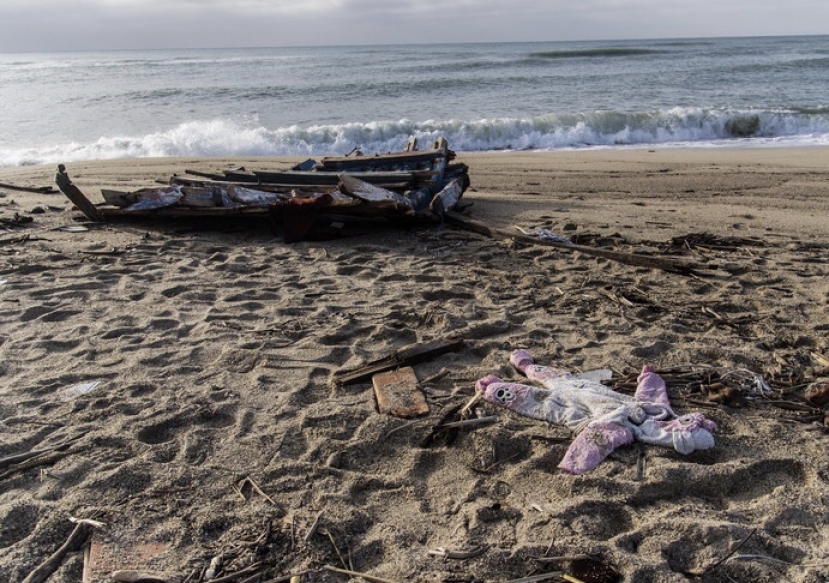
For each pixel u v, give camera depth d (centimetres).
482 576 275
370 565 285
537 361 464
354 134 1803
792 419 388
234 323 533
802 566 276
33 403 412
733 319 534
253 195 811
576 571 275
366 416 395
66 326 529
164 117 2278
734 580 272
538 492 330
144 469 344
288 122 2188
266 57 6888
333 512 314
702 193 1069
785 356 466
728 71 3625
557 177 1221
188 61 5862
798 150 1534
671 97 2612
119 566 282
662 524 299
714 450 359
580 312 556
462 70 3934
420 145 1783
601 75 3472
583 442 357
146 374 450
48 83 3366
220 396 420
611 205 980
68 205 977
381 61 5141
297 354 478
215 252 737
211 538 299
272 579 275
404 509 319
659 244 759
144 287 619
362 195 766
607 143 1812
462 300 586
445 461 356
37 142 1819
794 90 2745
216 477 340
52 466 349
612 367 454
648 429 370
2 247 745
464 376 443
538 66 4172
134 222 857
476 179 1212
